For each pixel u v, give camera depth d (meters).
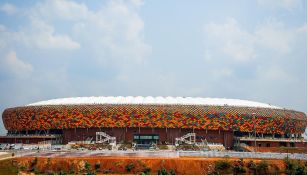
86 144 147.62
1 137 167.25
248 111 165.75
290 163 104.19
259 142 160.50
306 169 102.88
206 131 163.88
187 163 103.12
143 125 160.75
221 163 102.44
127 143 155.38
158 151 122.62
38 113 167.88
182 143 155.38
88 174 96.62
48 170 102.50
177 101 172.00
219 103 171.88
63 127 164.12
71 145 146.75
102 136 159.50
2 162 104.25
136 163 103.88
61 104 167.50
